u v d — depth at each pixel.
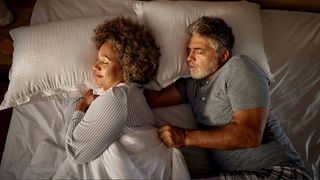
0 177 1.13
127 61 1.14
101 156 1.04
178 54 1.27
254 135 1.06
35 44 1.27
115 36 1.17
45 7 1.56
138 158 1.03
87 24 1.34
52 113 1.29
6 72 1.70
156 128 1.18
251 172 1.11
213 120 1.20
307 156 1.25
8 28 1.64
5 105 1.22
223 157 1.20
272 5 1.83
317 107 1.40
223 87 1.16
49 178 1.08
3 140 1.62
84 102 1.19
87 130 1.01
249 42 1.36
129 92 1.08
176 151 1.12
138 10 1.42
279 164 1.11
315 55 1.58
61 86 1.24
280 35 1.64
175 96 1.32
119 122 1.03
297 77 1.49
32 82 1.21
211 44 1.16
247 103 1.07
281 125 1.34
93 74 1.24
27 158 1.17
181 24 1.32
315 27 1.69
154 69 1.23
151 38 1.25
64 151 1.17
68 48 1.25
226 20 1.37
